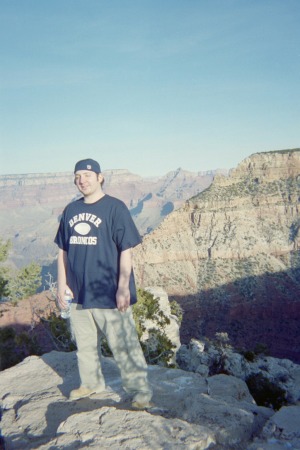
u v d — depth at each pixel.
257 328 94.12
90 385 5.11
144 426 4.00
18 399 5.21
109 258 4.82
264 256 114.38
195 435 3.89
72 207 5.01
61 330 21.44
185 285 108.75
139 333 20.14
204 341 44.53
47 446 3.84
